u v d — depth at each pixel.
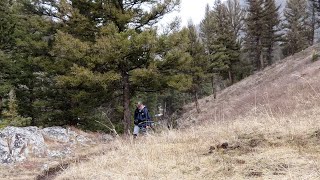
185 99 48.38
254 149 5.66
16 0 19.80
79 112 17.91
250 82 42.31
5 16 19.97
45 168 8.77
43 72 20.58
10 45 20.88
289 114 9.63
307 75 23.70
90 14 16.16
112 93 17.50
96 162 6.79
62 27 17.44
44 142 11.27
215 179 4.59
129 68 16.23
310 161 4.61
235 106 23.42
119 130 20.55
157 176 5.14
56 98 20.39
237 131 7.05
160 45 14.91
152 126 10.74
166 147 7.09
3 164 9.30
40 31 18.67
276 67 43.19
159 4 15.51
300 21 58.12
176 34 15.11
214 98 42.03
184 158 5.92
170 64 15.90
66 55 15.07
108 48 13.77
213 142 6.80
